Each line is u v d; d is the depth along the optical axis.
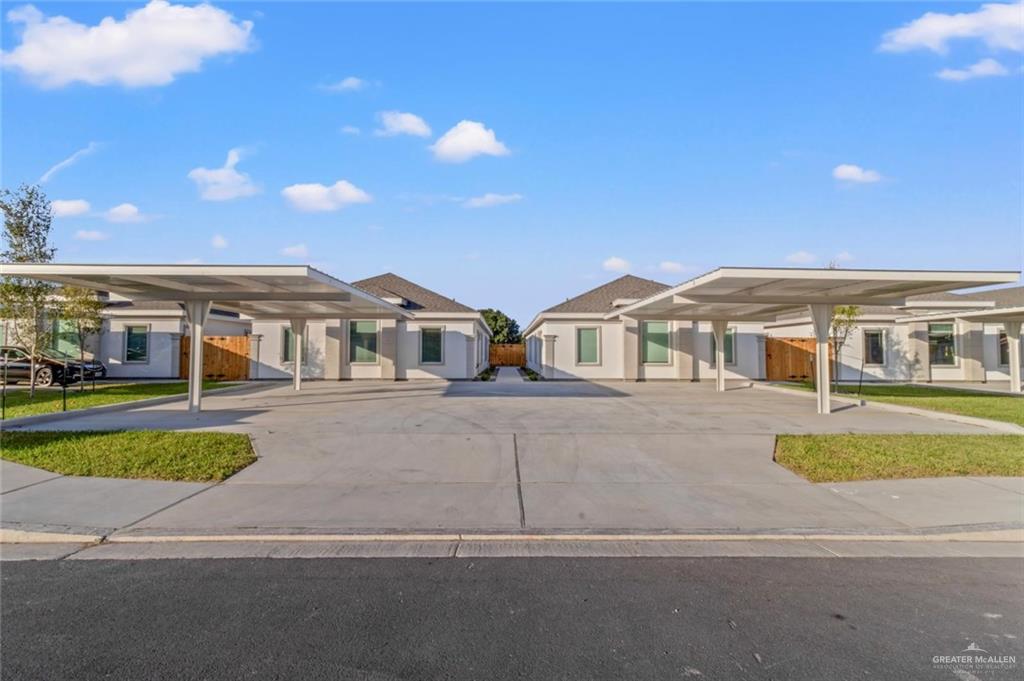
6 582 4.61
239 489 7.44
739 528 6.10
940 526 6.17
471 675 3.25
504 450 9.48
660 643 3.64
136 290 14.55
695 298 15.67
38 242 17.19
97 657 3.43
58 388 20.88
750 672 3.31
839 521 6.33
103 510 6.50
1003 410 14.96
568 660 3.42
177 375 26.31
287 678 3.21
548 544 5.62
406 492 7.36
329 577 4.73
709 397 17.97
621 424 11.80
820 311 15.24
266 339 26.20
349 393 18.98
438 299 29.12
